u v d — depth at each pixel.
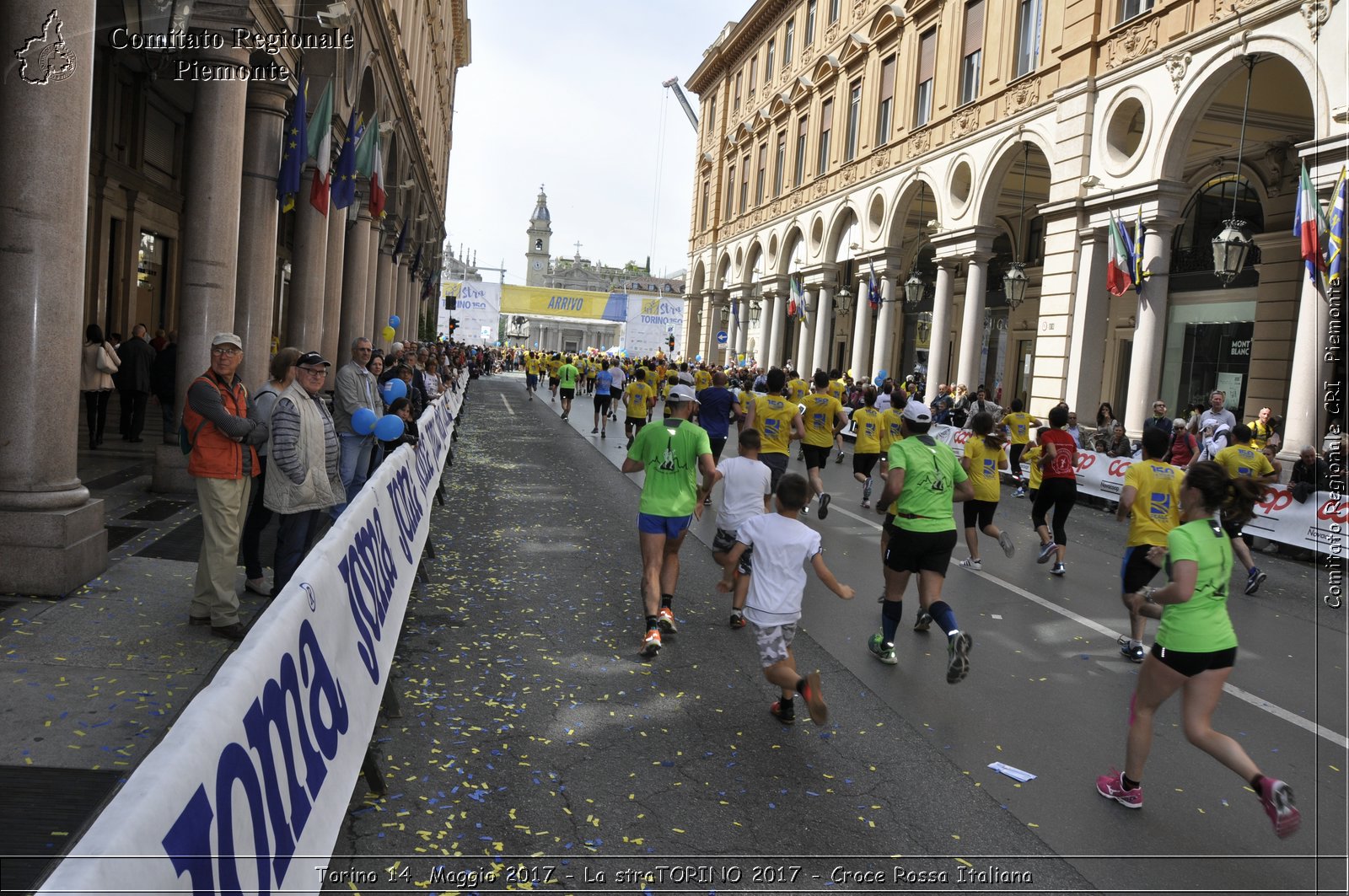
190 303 9.88
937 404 23.33
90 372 12.68
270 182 11.43
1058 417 9.98
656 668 6.26
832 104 35.19
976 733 5.46
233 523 5.89
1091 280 19.67
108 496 9.70
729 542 7.29
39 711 4.58
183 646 5.63
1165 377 23.62
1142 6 18.80
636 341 72.75
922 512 6.49
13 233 6.38
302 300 14.44
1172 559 4.39
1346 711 6.22
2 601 6.20
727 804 4.39
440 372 22.05
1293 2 14.66
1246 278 20.98
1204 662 4.34
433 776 4.46
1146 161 18.09
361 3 15.53
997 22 23.81
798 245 38.34
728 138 48.78
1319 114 14.09
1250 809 4.71
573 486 14.61
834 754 5.04
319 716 3.31
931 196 30.47
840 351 39.88
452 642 6.48
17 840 3.46
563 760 4.74
